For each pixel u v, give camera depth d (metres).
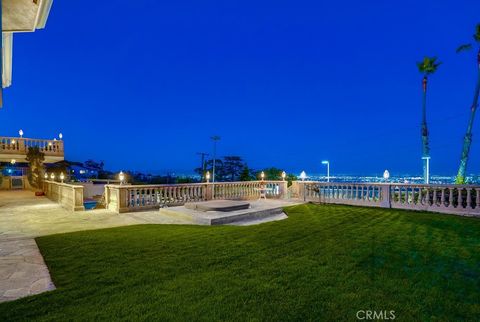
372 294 4.11
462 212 11.67
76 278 4.68
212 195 15.73
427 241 7.14
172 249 6.37
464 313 3.60
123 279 4.64
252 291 4.20
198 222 10.21
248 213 11.25
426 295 4.08
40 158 26.69
